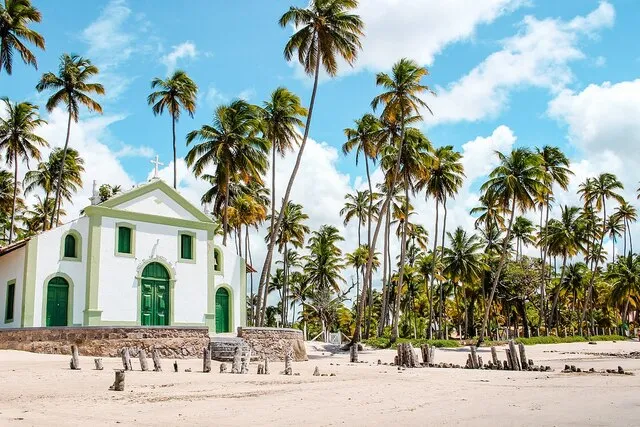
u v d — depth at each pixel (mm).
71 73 45469
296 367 28562
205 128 42000
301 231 67562
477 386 19531
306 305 79500
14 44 38219
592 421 12203
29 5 38500
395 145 49500
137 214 35406
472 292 77250
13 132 50375
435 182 54562
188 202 37781
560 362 37781
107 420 11914
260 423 11844
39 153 51531
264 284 39531
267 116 44312
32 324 31250
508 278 73625
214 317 37344
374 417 12680
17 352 26938
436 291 84812
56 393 15867
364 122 52781
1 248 34406
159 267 36000
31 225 66562
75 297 32812
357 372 25859
